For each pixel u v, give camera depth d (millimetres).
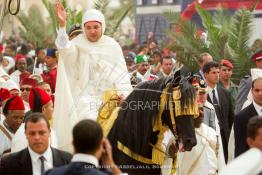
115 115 18297
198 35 32125
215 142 21250
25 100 24266
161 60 31359
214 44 31891
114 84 20516
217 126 24156
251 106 22094
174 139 18391
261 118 16359
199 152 20906
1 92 21188
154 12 42906
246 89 25672
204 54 28906
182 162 20891
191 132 17672
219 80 28766
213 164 21109
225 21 33531
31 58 37969
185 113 17656
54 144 19047
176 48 30922
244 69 31000
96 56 21688
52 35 45781
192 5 39312
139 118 17938
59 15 21141
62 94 20031
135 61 30172
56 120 19859
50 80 28844
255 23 36844
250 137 16359
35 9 49219
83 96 20141
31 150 16891
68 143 19578
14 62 36094
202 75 26281
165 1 42344
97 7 36656
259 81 22000
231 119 26078
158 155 18000
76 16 34844
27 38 47875
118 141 17969
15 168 16844
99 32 21875
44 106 19844
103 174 14062
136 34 43406
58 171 14219
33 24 48000
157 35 42875
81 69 21422
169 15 32688
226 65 28656
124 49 42594
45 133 16859
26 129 16906
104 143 14359
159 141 18047
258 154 13023
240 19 32062
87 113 19609
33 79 24328
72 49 21297
